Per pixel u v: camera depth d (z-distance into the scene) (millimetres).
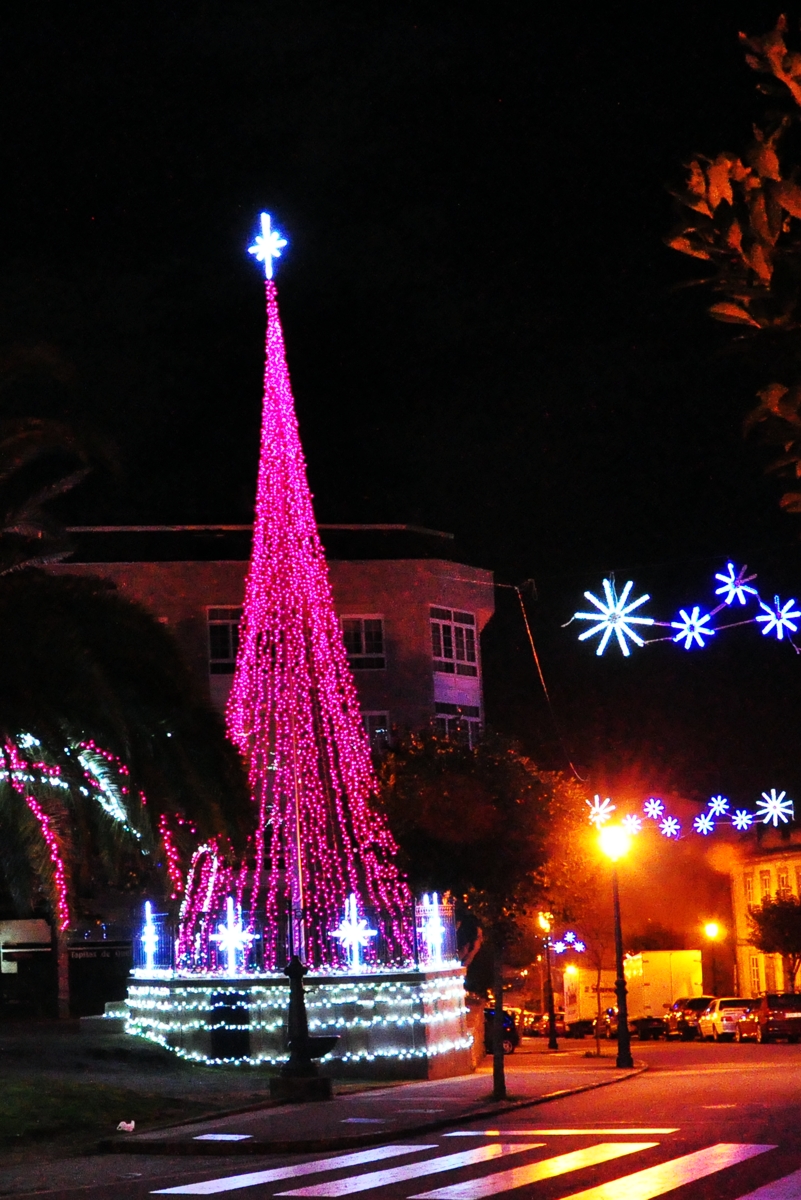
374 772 39219
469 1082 30125
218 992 33594
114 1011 39656
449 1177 14703
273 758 40094
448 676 49000
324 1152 18297
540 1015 68500
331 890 38250
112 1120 22000
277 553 40344
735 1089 24578
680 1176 13648
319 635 40625
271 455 40188
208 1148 18531
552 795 36844
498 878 32781
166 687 19500
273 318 38594
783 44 4477
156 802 19656
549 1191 13141
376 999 32500
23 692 17891
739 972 73500
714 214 4559
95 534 47500
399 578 48625
